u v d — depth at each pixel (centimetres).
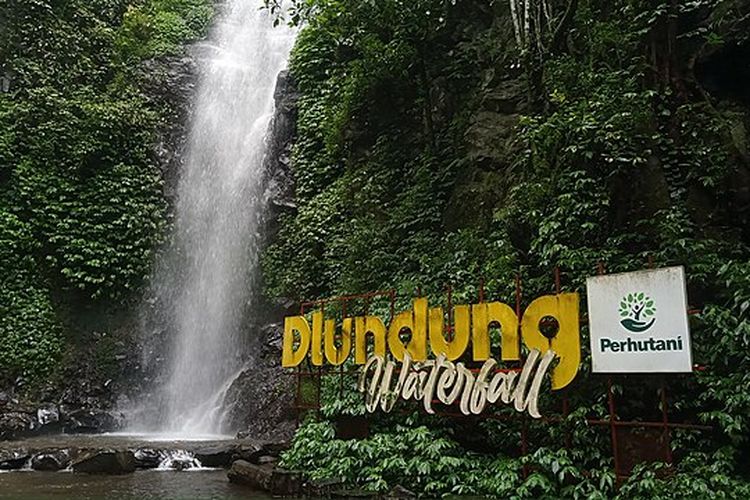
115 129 1655
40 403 1360
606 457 640
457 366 713
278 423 1188
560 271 780
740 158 793
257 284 1556
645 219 741
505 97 1159
